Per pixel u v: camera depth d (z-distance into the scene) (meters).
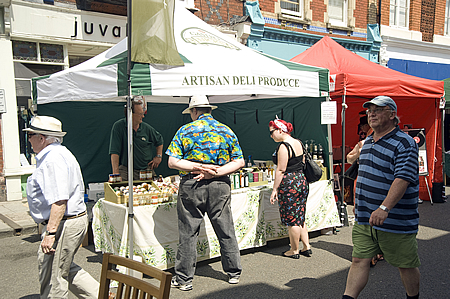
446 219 6.26
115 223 3.97
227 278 3.95
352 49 12.40
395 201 2.56
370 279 3.87
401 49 13.40
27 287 3.86
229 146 3.72
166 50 3.62
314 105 5.73
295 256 4.50
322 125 5.57
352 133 7.98
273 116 6.63
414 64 13.65
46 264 2.77
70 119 6.14
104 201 4.22
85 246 5.12
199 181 3.60
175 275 3.91
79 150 6.29
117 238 3.93
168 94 3.62
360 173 2.86
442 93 7.03
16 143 7.56
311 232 5.40
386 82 6.09
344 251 4.73
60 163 2.73
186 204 3.64
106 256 2.02
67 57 8.07
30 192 2.78
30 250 5.06
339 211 5.81
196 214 3.65
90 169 6.41
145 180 4.55
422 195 7.81
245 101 7.21
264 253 4.73
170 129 7.23
